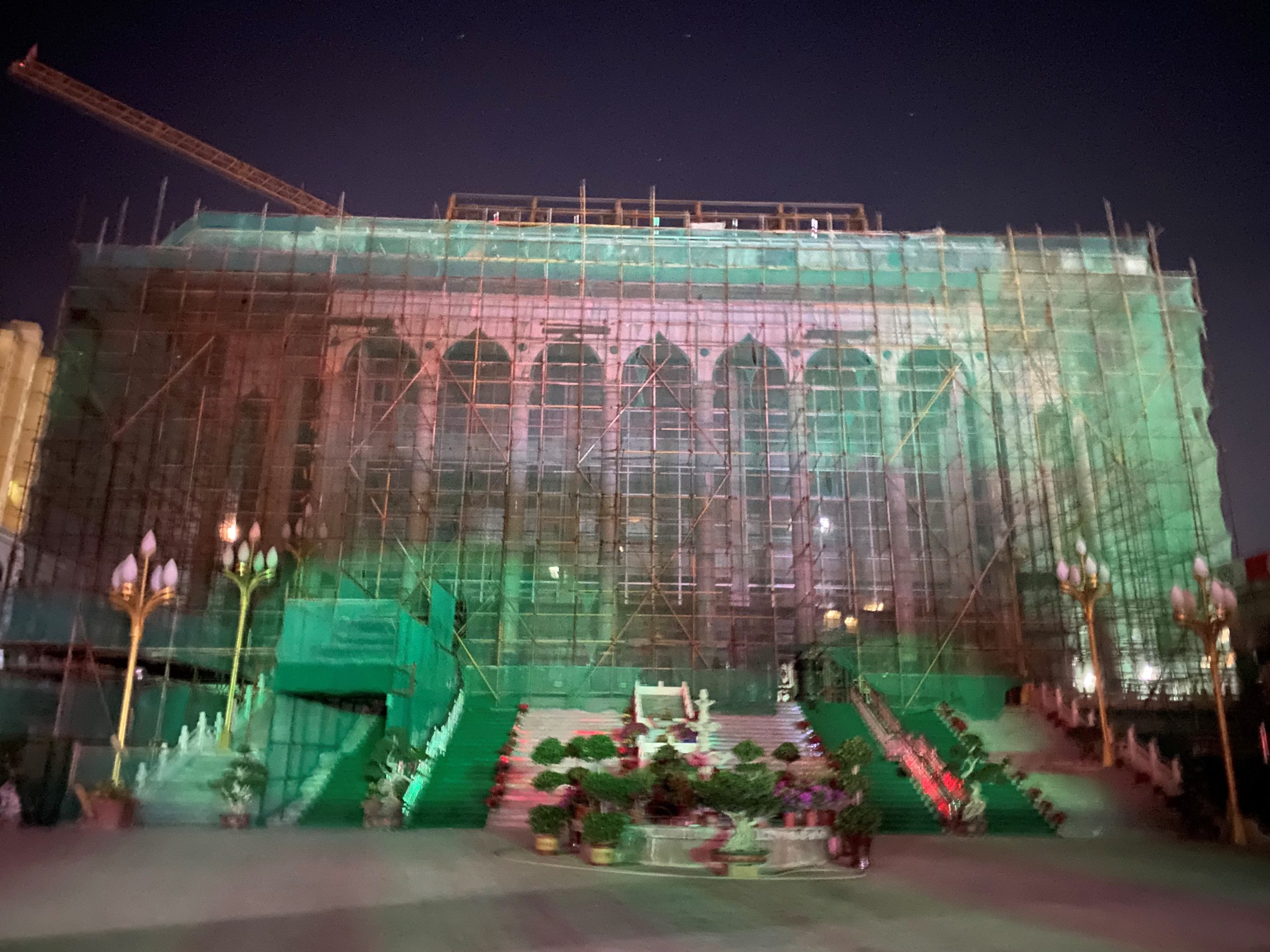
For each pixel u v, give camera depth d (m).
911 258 43.00
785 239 44.28
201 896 12.23
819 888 13.80
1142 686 36.09
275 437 39.56
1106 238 43.28
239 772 22.44
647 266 41.03
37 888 12.71
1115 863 17.31
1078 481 39.47
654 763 19.94
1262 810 22.62
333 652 23.89
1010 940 10.17
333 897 12.32
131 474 38.50
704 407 41.44
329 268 41.44
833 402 41.69
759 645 37.62
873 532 39.47
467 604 38.00
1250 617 32.31
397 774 23.08
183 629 37.03
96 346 39.84
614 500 38.97
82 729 30.39
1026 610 37.97
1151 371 40.81
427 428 40.25
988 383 41.34
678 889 13.45
